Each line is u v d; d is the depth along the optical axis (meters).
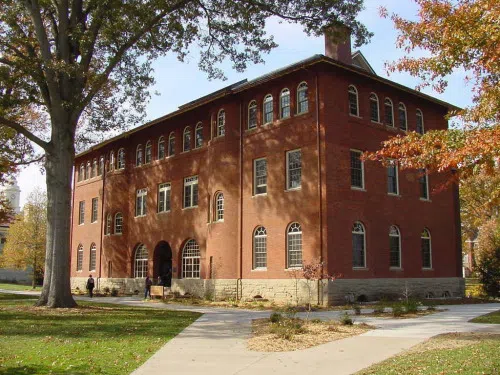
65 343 12.52
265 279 27.62
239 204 29.89
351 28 22.92
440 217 32.03
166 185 37.69
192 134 35.50
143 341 12.95
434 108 33.06
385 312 19.92
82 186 48.56
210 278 30.70
